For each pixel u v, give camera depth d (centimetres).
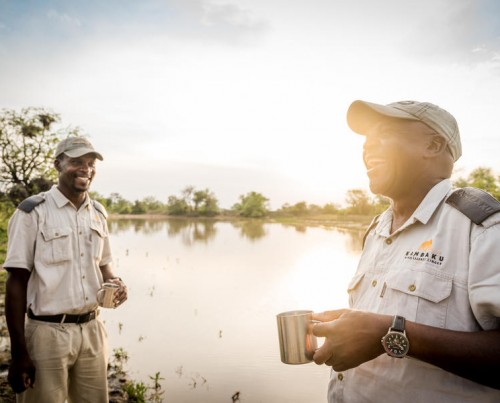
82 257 323
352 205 8994
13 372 280
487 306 123
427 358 127
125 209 15188
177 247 2980
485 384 123
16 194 2462
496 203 136
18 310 287
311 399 553
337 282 1453
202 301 1157
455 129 164
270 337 827
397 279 150
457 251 138
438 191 155
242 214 13600
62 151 325
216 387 591
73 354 306
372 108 157
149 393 570
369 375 152
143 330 873
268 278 1550
